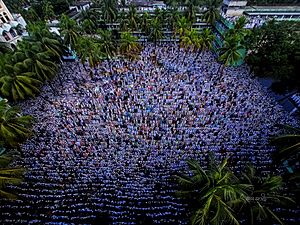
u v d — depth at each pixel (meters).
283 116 33.44
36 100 40.03
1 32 48.97
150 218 23.06
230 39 38.44
